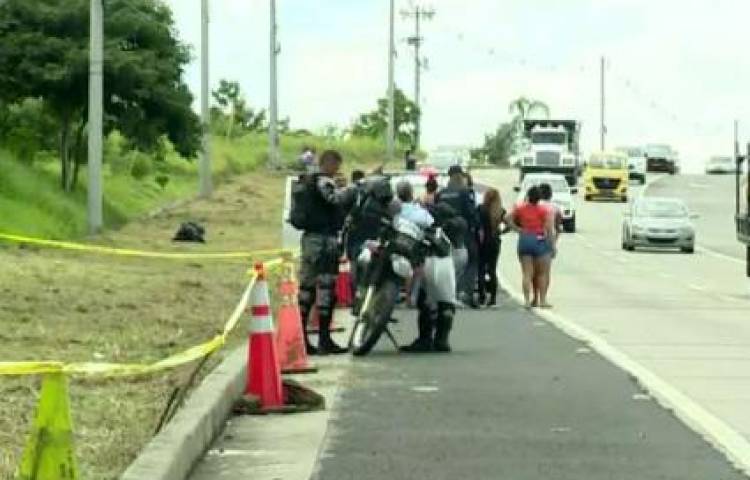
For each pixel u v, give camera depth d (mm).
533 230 72062
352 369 45375
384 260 49062
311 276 48969
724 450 31594
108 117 117000
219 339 32438
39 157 129750
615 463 30078
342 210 48844
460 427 34406
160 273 74062
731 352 51125
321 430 33812
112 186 137750
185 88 120500
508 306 72688
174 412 30953
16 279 61281
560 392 40406
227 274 77938
